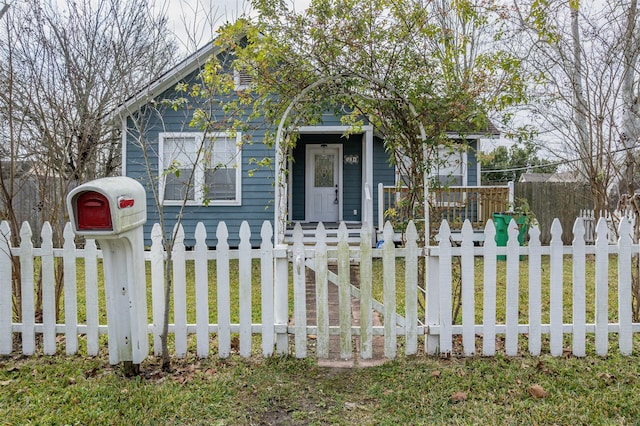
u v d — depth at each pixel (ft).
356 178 38.83
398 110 13.16
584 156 15.97
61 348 12.21
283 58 13.85
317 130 32.78
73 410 8.63
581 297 11.23
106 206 9.08
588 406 8.68
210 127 12.42
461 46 16.08
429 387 9.60
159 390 9.46
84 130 15.43
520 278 23.03
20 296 12.92
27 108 13.94
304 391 9.52
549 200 34.19
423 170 12.41
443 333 11.29
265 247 11.30
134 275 10.02
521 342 12.49
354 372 10.55
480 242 30.94
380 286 20.90
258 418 8.40
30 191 24.43
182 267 11.26
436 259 11.43
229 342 11.41
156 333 11.31
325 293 11.25
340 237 11.26
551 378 9.96
